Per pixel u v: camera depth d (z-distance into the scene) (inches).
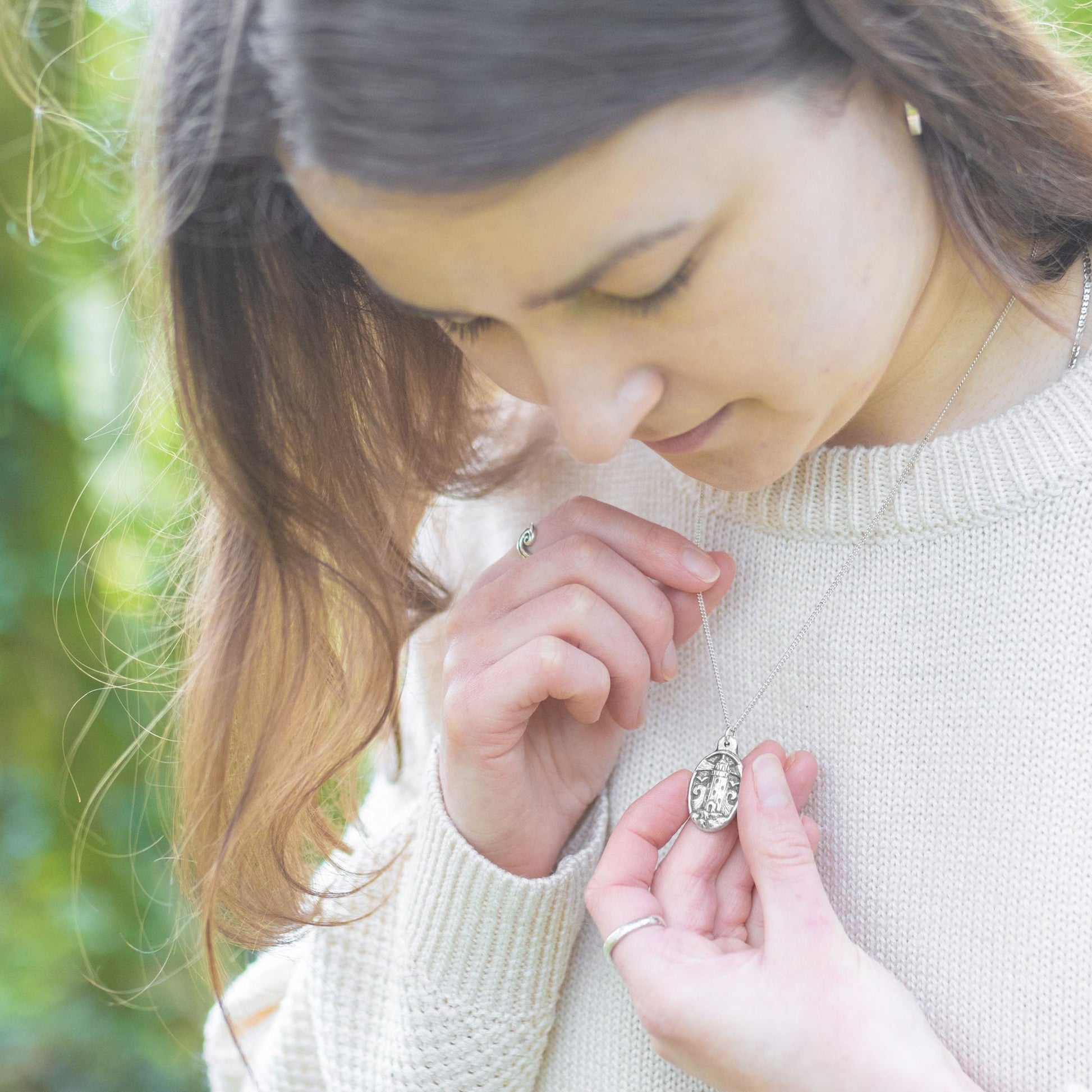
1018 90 21.3
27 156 46.0
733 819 22.8
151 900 30.5
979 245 21.7
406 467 25.9
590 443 20.4
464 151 18.6
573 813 25.1
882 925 22.8
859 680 23.2
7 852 53.3
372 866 26.5
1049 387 22.3
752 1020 21.3
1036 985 21.7
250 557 25.5
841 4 19.6
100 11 28.8
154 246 23.0
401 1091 25.1
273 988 28.9
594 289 19.6
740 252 19.6
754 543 24.2
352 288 24.5
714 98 19.0
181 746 27.6
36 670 51.8
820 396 20.8
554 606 23.7
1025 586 22.1
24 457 50.9
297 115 19.3
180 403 24.5
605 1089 24.5
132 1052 51.8
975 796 22.3
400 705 26.9
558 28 18.4
